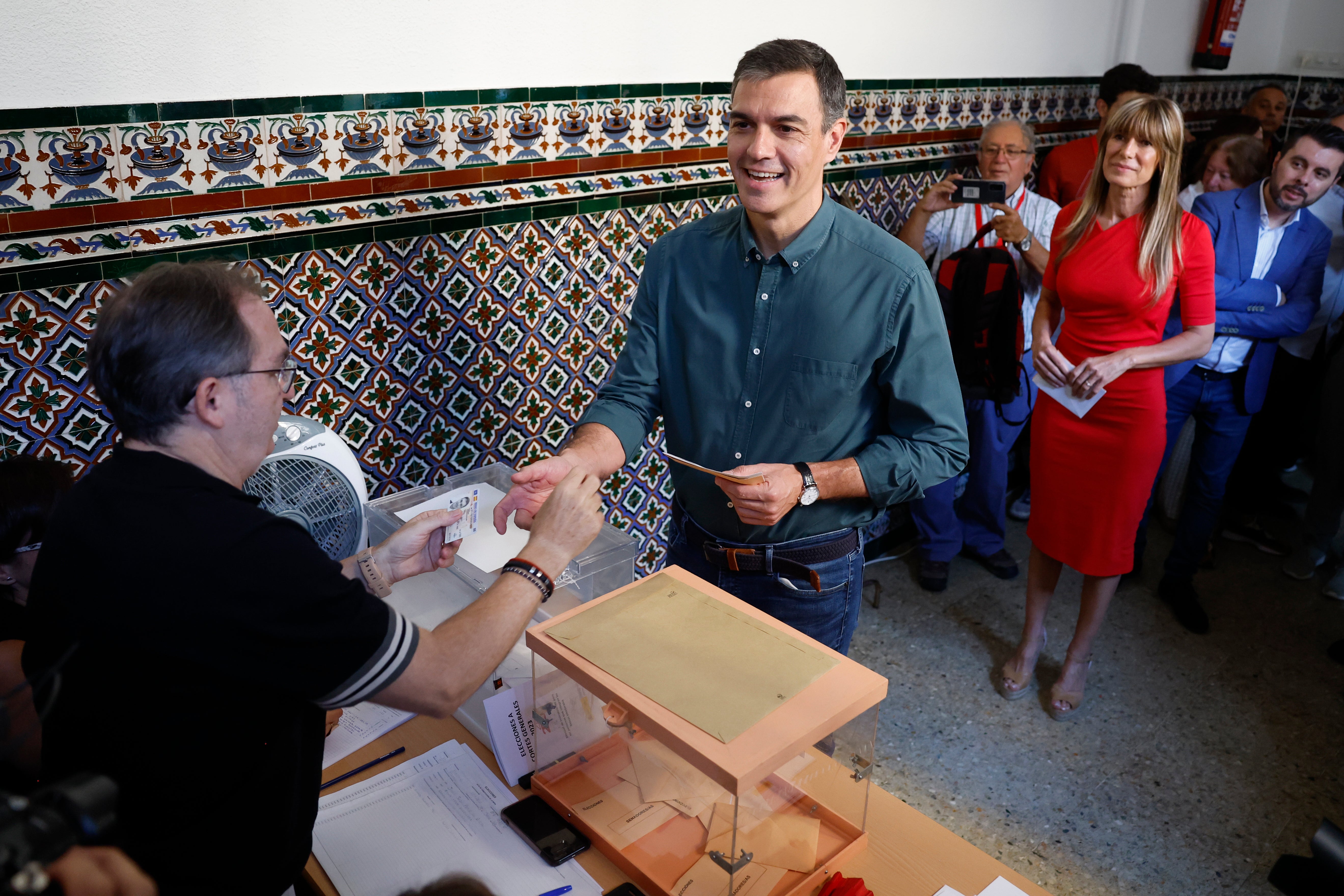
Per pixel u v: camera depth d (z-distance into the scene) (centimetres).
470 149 211
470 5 202
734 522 178
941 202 303
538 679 126
